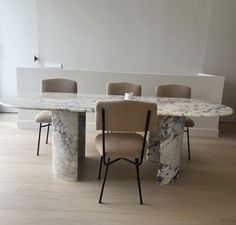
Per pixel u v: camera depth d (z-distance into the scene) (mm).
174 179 2434
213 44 4875
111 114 1820
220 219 1926
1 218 1801
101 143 2080
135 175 2539
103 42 4887
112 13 4773
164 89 3033
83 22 4789
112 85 3008
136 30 4859
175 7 4762
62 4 4691
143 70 4988
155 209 2004
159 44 4922
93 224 1793
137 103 1794
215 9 4715
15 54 4809
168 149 2320
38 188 2211
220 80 3695
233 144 3607
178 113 2057
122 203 2059
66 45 4863
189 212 1991
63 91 3000
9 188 2186
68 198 2088
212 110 2205
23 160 2752
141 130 1910
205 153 3219
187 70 4988
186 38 4887
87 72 3650
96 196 2141
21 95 2512
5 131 3686
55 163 2412
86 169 2607
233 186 2426
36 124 3828
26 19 4688
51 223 1777
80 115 2725
